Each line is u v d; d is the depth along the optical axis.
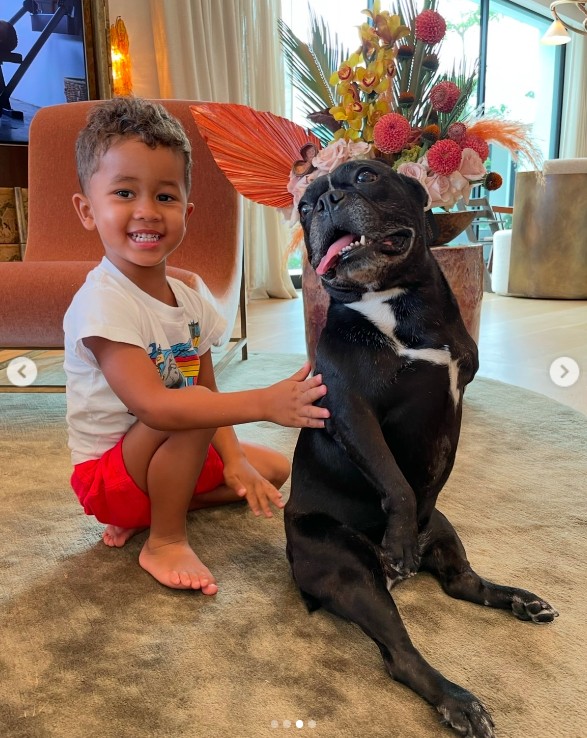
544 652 0.83
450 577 0.97
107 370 0.98
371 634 0.79
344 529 0.87
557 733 0.70
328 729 0.70
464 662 0.81
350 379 0.86
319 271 0.88
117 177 0.98
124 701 0.75
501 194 6.94
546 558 1.07
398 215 0.86
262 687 0.77
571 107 7.58
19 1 3.37
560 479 1.40
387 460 0.83
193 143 2.29
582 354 2.67
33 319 1.72
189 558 1.03
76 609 0.93
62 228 2.40
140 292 1.06
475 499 1.30
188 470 1.02
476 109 1.88
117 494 1.05
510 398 2.02
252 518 1.24
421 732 0.70
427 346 0.87
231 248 2.30
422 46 1.80
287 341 3.01
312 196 0.94
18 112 3.48
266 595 0.97
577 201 4.34
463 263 1.84
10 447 1.65
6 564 1.06
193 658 0.82
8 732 0.70
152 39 3.94
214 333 1.25
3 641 0.86
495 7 6.63
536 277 4.53
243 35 4.25
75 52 3.56
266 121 1.69
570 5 6.95
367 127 1.73
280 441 1.68
